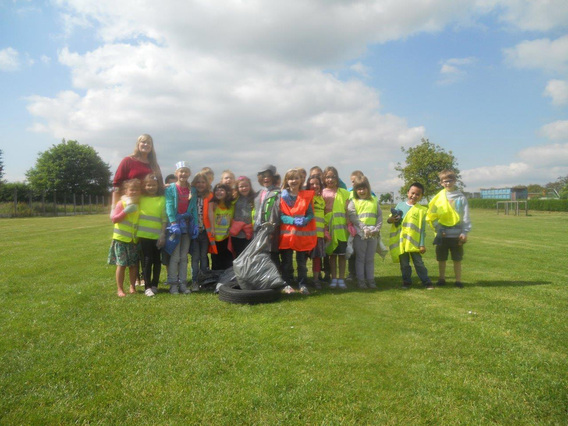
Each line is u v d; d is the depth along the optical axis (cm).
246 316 420
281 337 353
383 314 430
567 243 1148
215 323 394
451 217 572
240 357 311
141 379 275
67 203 4509
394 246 595
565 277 654
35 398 250
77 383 270
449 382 272
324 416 231
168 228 524
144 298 502
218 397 250
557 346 337
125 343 340
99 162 6450
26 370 288
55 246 1097
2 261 815
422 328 381
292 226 546
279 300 496
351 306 465
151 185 530
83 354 317
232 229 606
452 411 237
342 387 264
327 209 592
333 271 596
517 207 2889
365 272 593
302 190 557
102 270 711
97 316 420
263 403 243
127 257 519
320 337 355
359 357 312
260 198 570
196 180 588
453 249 582
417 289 565
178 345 336
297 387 263
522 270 725
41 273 680
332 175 596
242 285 506
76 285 577
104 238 1341
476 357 314
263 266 505
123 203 515
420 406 242
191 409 237
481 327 384
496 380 276
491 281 622
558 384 269
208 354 316
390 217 588
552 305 468
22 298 497
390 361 305
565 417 232
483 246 1078
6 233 1546
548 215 2859
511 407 241
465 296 516
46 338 353
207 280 580
